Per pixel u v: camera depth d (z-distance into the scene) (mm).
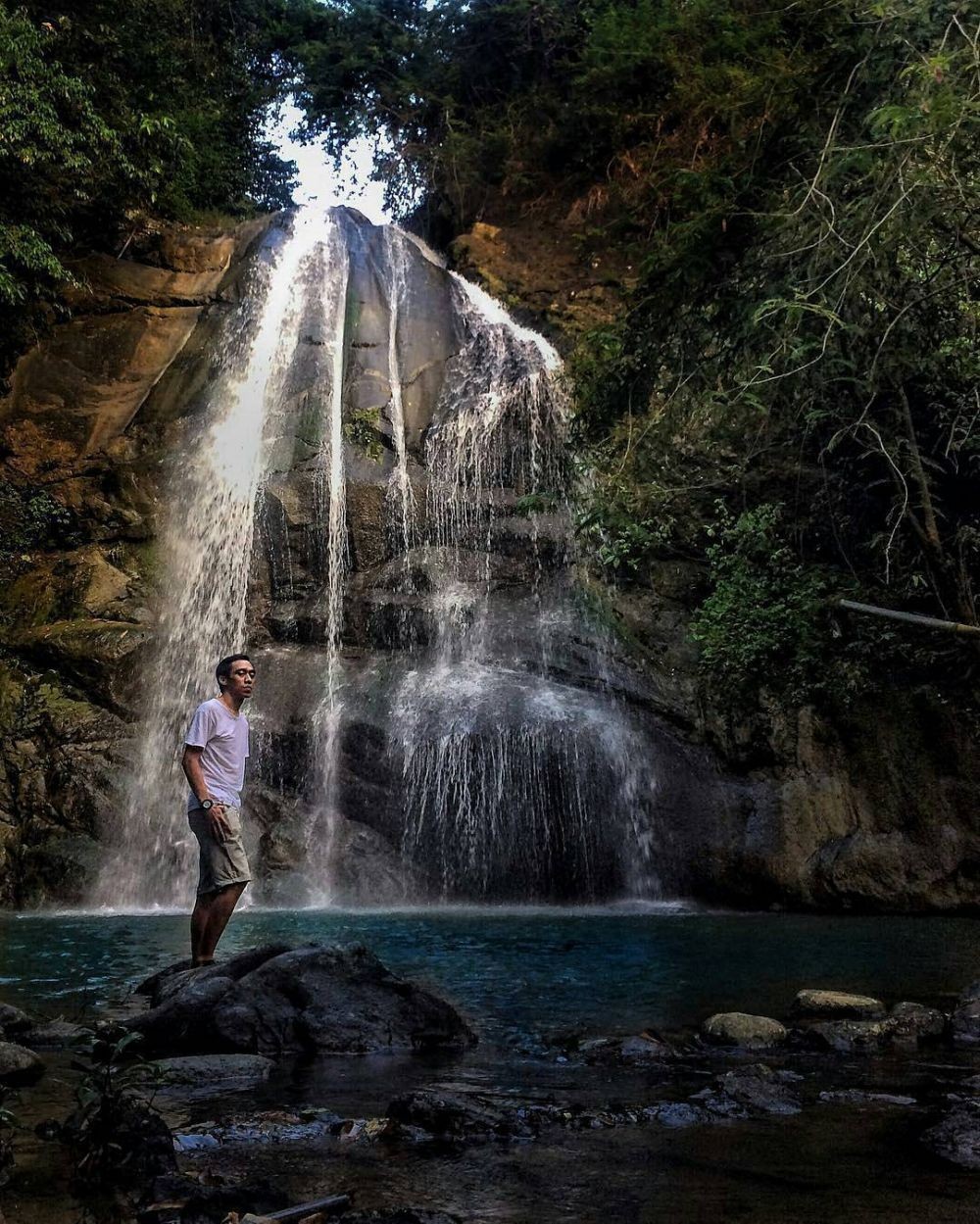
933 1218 2635
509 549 17375
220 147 27031
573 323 21234
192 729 6121
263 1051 4637
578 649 15461
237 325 21234
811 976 6770
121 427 19922
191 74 26391
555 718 14172
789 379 7207
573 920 11062
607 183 23484
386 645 16734
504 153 25734
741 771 13852
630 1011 5520
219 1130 3363
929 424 10672
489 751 14055
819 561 14008
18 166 18828
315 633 17125
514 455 18594
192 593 17844
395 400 20312
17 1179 2953
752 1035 4773
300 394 19719
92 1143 3088
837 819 12984
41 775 14961
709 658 13961
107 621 16984
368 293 21859
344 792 14570
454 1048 4723
